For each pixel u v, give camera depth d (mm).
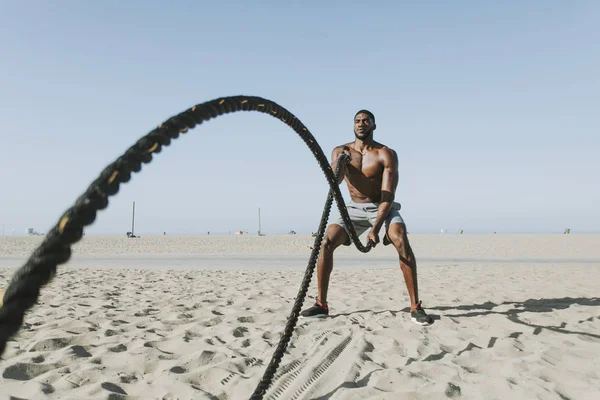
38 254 584
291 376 3236
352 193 5418
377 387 3049
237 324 4918
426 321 4898
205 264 15039
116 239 42125
